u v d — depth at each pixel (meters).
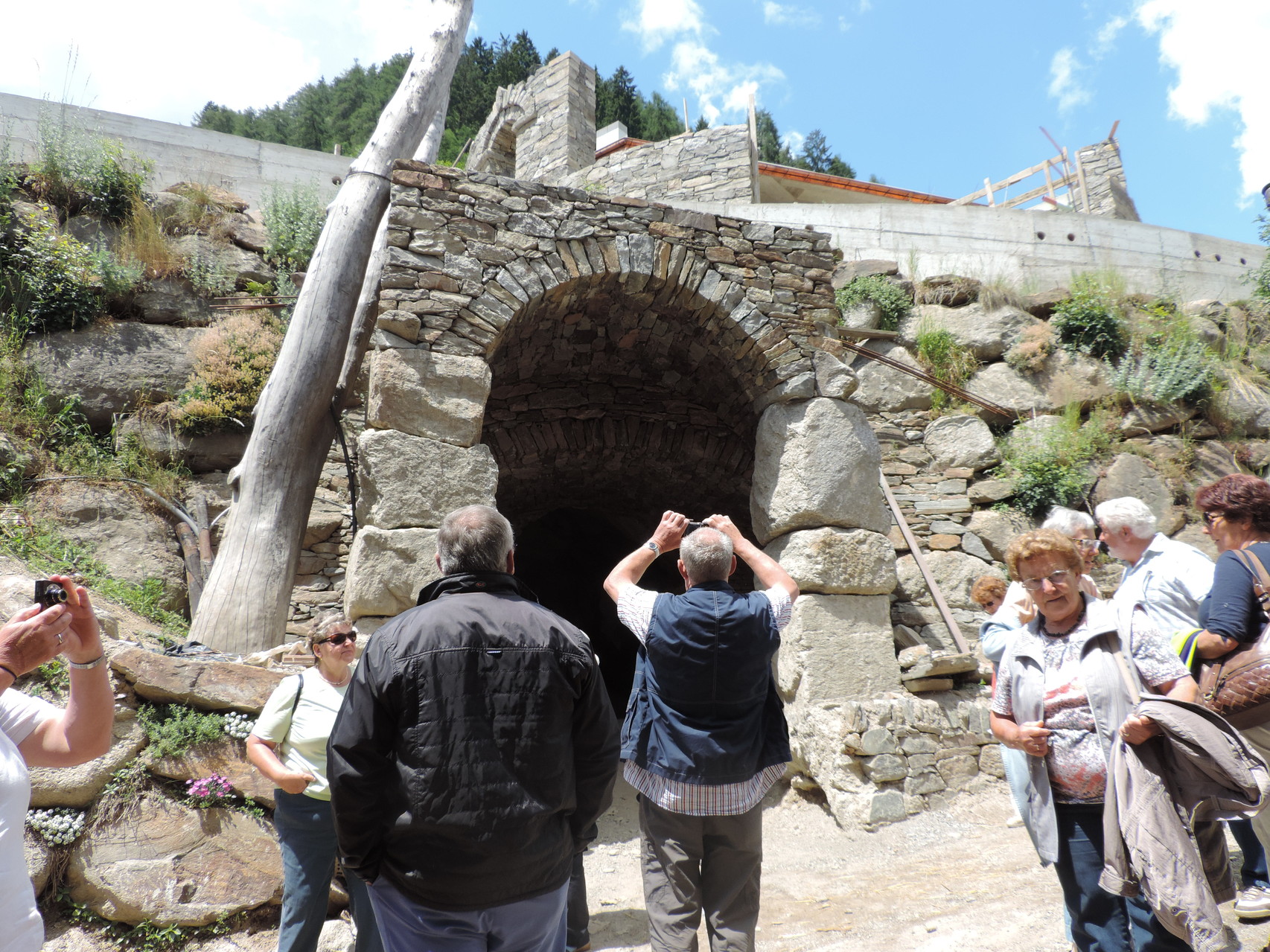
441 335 5.05
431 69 6.86
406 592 4.56
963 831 4.70
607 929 3.62
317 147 31.50
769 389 5.98
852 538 5.62
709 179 12.72
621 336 6.79
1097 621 2.40
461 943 1.85
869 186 16.27
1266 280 9.86
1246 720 2.46
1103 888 2.21
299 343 5.63
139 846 3.27
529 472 7.72
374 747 1.83
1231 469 8.17
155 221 7.49
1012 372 8.49
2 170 7.20
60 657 3.61
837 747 5.04
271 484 5.37
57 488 5.92
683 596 2.62
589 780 2.09
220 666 3.70
